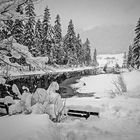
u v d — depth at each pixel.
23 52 3.90
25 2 3.59
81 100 11.36
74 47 61.72
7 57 3.96
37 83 22.16
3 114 7.59
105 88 25.83
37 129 3.50
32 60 3.97
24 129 3.46
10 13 3.64
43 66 4.09
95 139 4.25
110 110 8.34
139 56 48.09
